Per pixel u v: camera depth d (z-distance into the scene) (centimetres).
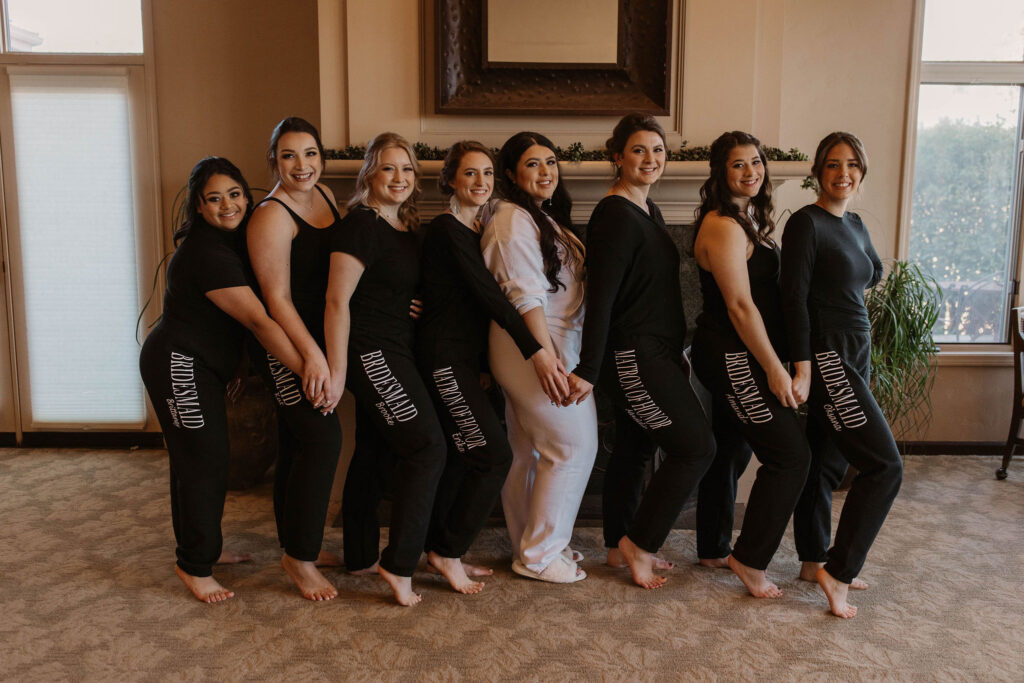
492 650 218
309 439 240
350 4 326
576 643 222
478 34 328
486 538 304
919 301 360
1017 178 411
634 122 241
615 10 327
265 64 398
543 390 241
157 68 400
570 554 273
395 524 241
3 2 405
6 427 422
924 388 409
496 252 238
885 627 231
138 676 204
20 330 419
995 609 242
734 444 268
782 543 297
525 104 329
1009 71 400
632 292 242
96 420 423
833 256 235
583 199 329
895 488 234
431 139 333
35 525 313
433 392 247
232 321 242
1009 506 337
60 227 412
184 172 405
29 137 406
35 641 221
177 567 250
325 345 235
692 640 224
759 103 338
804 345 232
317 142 236
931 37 400
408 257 239
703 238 242
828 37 389
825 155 240
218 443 241
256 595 252
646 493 255
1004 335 421
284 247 229
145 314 417
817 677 204
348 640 223
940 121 407
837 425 237
